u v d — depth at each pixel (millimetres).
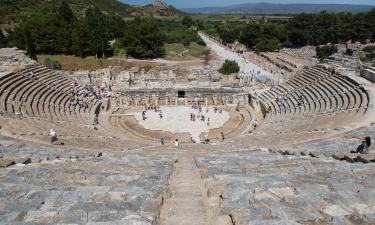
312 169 16906
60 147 28156
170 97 63250
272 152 24938
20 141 28266
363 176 15430
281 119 46438
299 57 104688
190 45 118062
